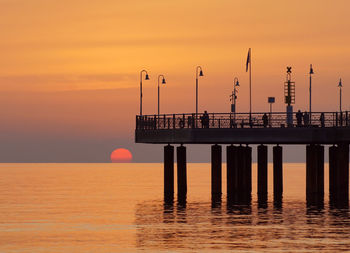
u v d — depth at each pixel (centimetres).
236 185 16212
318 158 14888
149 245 9738
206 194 16750
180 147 16188
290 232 10581
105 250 9481
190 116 14562
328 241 9894
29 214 13150
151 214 12775
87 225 11569
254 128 14088
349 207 13425
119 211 13438
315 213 12569
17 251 9475
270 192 17175
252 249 9406
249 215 12356
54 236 10525
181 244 9762
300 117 14012
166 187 16138
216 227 11069
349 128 13375
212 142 14475
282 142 14338
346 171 14825
